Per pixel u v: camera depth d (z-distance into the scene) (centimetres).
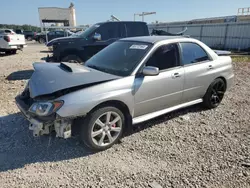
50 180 258
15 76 792
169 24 2931
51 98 287
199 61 431
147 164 287
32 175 267
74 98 281
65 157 303
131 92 326
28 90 347
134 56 362
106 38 783
